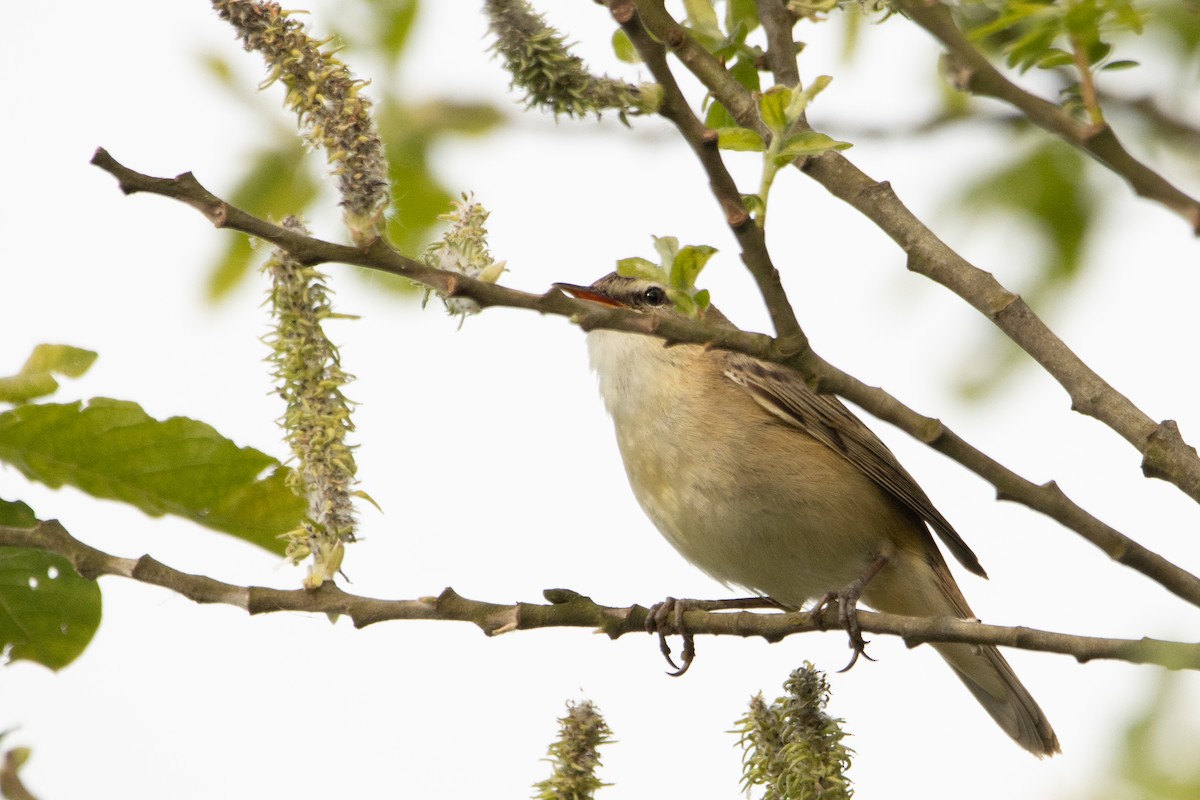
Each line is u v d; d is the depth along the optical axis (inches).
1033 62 223.8
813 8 297.3
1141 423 258.8
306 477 274.4
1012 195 352.5
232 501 283.4
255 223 230.1
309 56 237.8
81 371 270.4
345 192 234.1
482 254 249.4
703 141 230.5
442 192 382.3
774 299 236.7
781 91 240.8
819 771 290.7
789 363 239.1
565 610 297.6
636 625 302.4
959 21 230.2
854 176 288.4
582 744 276.7
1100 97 309.7
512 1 227.9
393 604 278.7
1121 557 243.6
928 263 279.4
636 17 223.9
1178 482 255.1
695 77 294.0
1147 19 229.0
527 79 227.9
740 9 326.0
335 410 274.5
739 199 234.4
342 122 235.8
